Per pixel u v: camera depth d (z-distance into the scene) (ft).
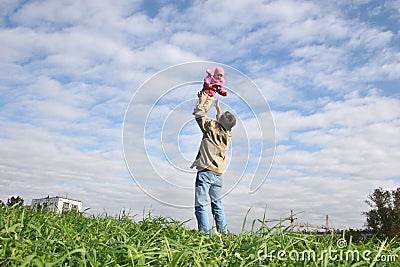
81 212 16.31
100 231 13.01
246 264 9.66
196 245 11.85
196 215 16.48
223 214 16.70
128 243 10.75
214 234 14.52
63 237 10.57
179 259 9.45
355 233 13.61
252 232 12.26
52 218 14.26
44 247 9.53
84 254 8.70
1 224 10.80
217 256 10.45
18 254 8.73
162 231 13.94
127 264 8.94
